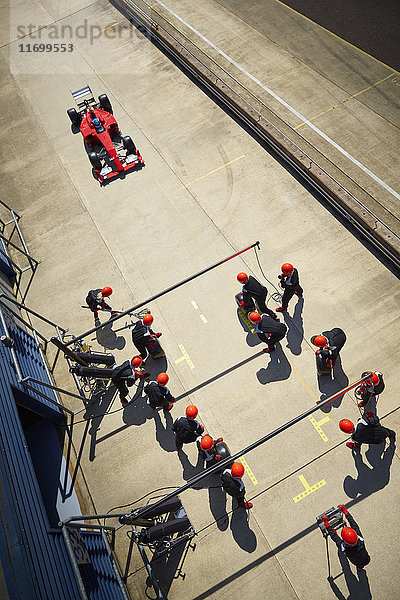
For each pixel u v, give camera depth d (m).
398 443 8.80
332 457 8.90
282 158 13.55
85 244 13.18
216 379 10.22
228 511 8.66
